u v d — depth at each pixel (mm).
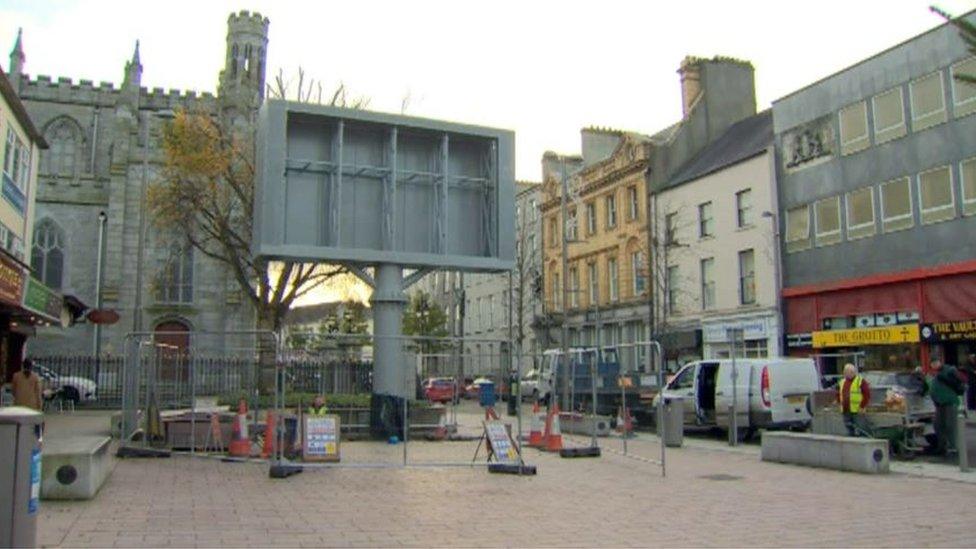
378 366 17797
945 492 11156
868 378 19141
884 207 28297
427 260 17562
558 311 49656
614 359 26188
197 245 29375
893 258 27781
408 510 9422
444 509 9539
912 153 27328
